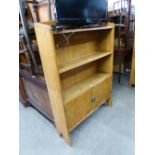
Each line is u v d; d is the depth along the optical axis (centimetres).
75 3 120
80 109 150
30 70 172
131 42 300
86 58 156
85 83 169
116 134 158
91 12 137
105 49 187
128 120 178
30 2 148
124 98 228
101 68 202
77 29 117
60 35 136
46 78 131
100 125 173
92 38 177
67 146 149
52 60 109
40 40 112
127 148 140
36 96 188
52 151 145
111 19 291
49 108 171
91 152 139
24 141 160
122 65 313
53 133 169
